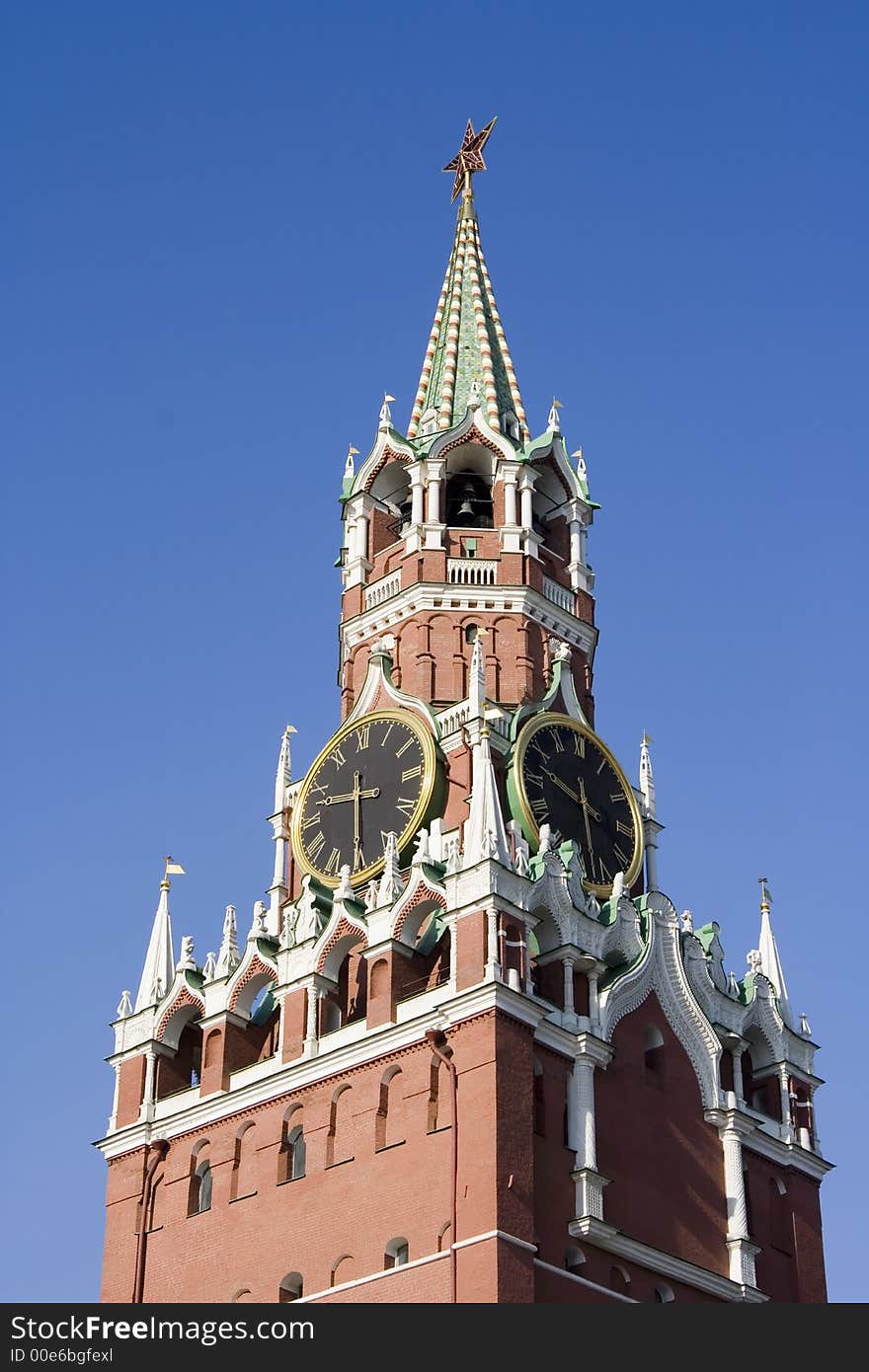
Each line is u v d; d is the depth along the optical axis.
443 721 81.31
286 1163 73.69
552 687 83.81
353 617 87.75
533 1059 70.56
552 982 73.75
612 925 76.56
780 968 84.50
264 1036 78.19
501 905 71.38
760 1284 75.38
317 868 80.44
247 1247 72.94
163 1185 77.00
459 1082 68.88
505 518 87.62
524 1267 65.75
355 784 81.06
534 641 85.69
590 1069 72.19
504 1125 67.50
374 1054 72.25
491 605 85.62
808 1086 81.81
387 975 73.00
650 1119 74.06
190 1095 77.69
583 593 89.06
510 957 70.94
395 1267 67.81
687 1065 76.88
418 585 85.50
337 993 76.19
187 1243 74.94
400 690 83.12
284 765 86.62
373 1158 70.69
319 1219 71.25
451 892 72.50
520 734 80.12
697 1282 72.50
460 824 78.44
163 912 83.69
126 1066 80.06
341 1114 72.81
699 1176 74.94
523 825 78.06
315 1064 73.81
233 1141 75.56
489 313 96.31
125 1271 75.81
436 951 74.56
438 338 96.06
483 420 89.56
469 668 84.12
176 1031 80.19
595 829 80.69
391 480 91.00
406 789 79.69
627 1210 71.25
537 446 89.81
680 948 79.12
